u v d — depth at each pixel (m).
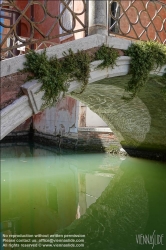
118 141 8.59
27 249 3.31
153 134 7.33
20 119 2.87
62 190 5.86
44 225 4.10
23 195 5.42
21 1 10.92
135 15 7.28
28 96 2.88
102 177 6.88
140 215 4.59
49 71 3.03
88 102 7.14
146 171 7.10
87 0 3.61
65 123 9.94
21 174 7.01
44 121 11.55
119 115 7.50
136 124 7.48
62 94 3.20
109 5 3.79
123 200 5.35
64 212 4.65
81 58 3.31
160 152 7.74
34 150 10.39
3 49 2.86
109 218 4.47
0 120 2.72
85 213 4.68
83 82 3.36
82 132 9.26
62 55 3.20
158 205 5.06
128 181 6.54
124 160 8.14
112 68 3.75
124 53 3.94
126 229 4.03
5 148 10.84
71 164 8.05
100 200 5.36
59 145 10.37
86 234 3.82
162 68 4.44
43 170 7.47
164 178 6.61
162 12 7.37
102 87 5.43
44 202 5.09
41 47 8.70
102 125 9.67
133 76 4.01
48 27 9.84
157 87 5.17
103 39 3.61
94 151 9.18
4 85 2.82
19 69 2.89
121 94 5.93
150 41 4.16
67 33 3.40
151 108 6.41
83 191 5.88
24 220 4.25
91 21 3.59
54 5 9.41
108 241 3.62
